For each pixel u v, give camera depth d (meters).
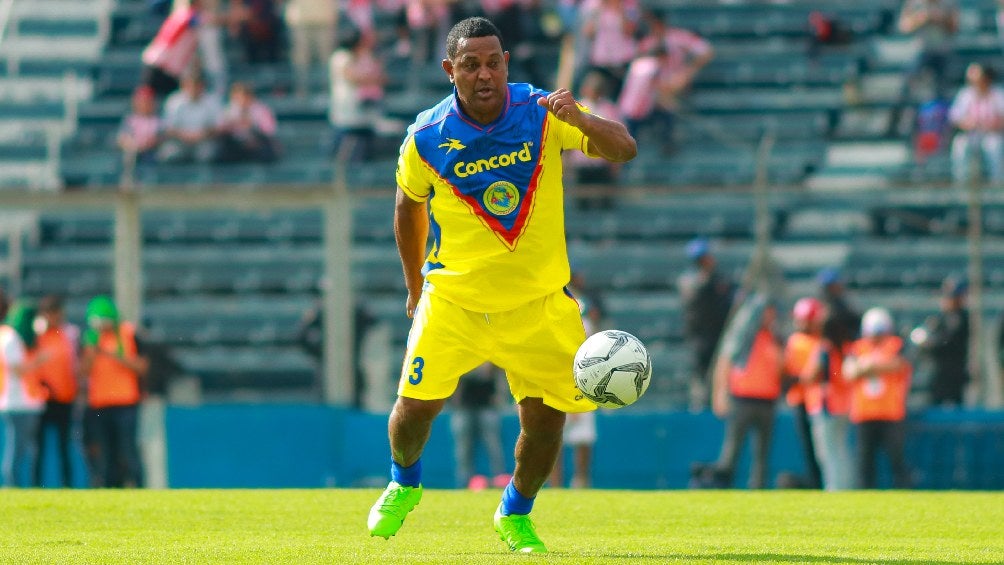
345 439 54.28
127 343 50.69
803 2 86.62
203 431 54.28
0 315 53.84
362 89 69.06
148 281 67.25
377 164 66.31
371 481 54.25
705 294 57.09
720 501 35.28
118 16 85.88
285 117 75.38
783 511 32.41
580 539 25.91
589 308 54.75
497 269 21.58
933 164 64.19
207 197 54.59
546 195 21.48
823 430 51.00
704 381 57.06
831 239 68.25
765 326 50.94
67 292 69.00
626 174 68.25
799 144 73.81
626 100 70.88
